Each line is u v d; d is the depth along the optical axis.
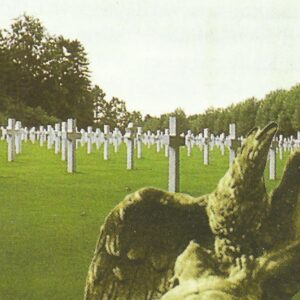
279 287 4.86
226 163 7.93
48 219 7.10
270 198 4.88
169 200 5.09
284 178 4.89
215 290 4.76
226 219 4.86
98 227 6.94
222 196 4.87
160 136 8.37
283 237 4.86
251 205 4.82
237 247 4.87
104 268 5.27
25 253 6.37
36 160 10.31
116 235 5.20
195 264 4.86
